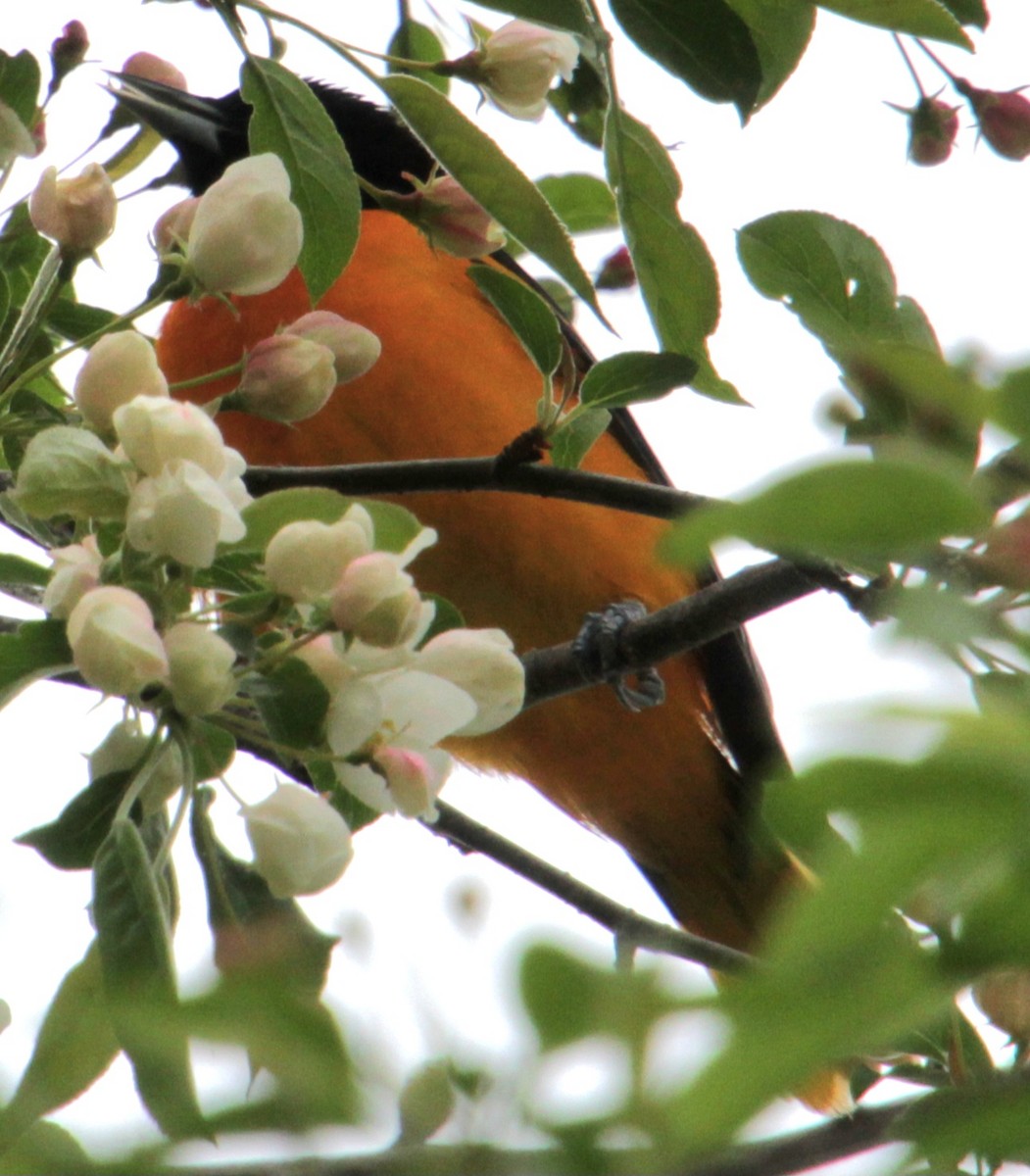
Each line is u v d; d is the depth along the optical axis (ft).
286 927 12.60
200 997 6.49
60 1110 8.82
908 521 6.25
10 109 16.84
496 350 29.45
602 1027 5.95
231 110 30.94
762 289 19.17
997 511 6.62
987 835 6.07
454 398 28.66
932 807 6.14
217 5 18.24
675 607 26.09
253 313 28.30
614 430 33.01
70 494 12.51
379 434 28.58
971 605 7.49
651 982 5.97
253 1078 6.94
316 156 18.60
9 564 14.08
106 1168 6.84
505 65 18.93
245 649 12.67
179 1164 6.86
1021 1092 7.05
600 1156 6.05
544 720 32.65
